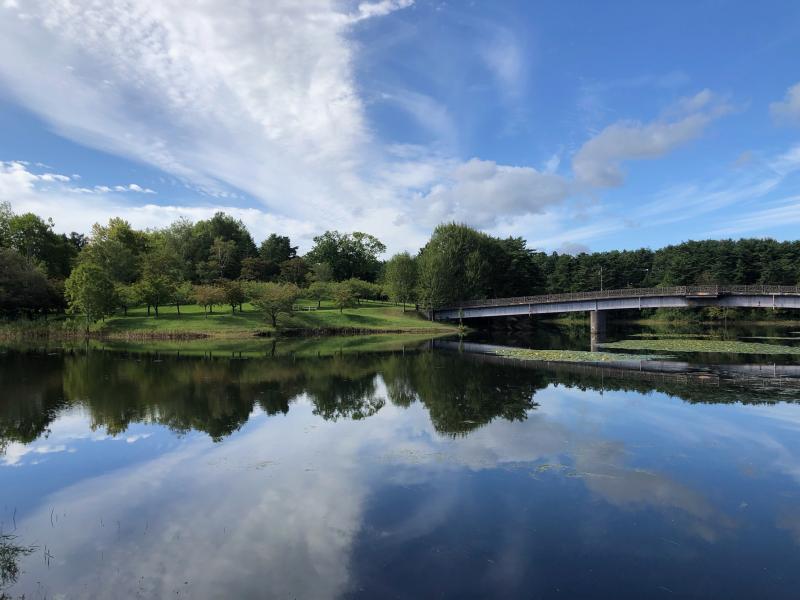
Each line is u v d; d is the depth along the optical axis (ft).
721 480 44.55
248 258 401.08
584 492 42.09
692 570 30.58
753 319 326.85
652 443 55.31
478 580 29.45
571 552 32.68
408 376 106.63
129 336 220.84
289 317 250.16
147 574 30.63
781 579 29.53
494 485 43.65
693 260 351.05
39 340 210.59
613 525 36.32
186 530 36.27
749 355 138.92
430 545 33.60
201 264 379.14
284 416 70.13
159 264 319.27
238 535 35.40
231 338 219.20
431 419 67.56
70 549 33.88
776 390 85.87
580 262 398.42
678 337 212.43
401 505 39.86
